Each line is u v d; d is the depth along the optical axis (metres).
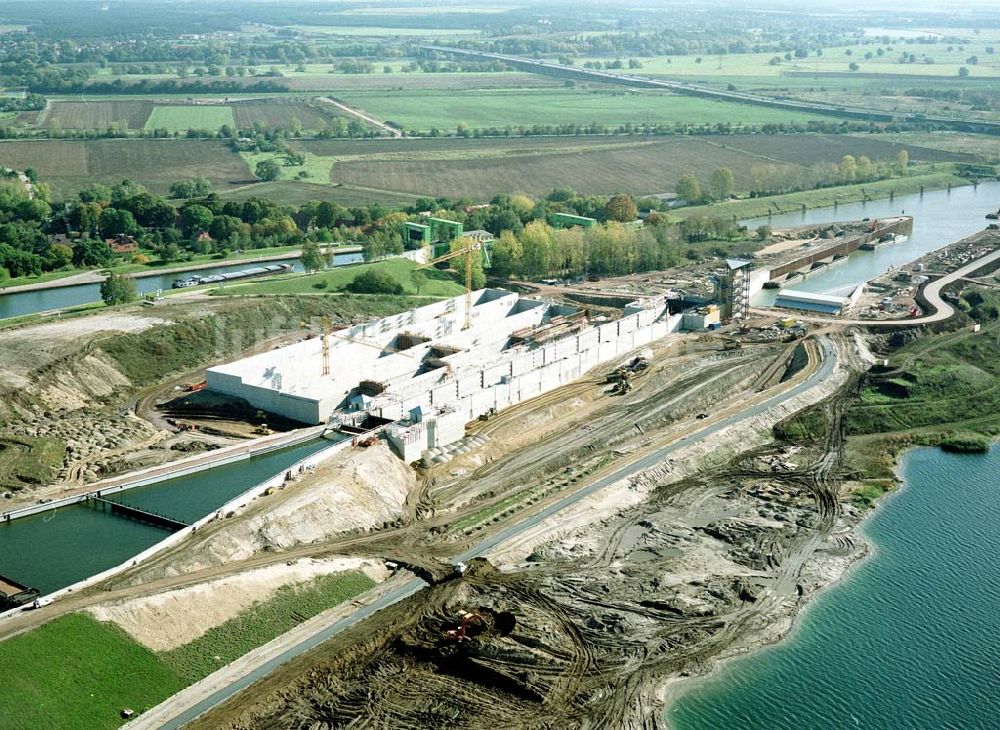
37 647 145.88
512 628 163.50
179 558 171.50
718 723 146.00
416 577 178.12
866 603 173.50
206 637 156.88
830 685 153.88
